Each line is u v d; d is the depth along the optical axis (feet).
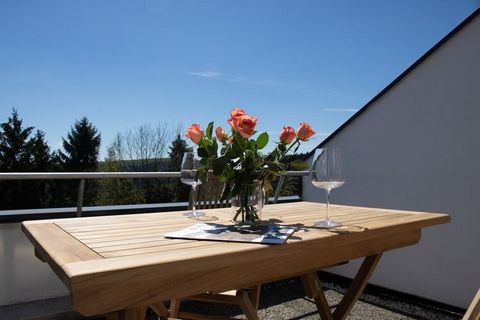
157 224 4.65
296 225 4.62
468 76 8.75
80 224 4.61
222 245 3.39
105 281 2.54
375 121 10.56
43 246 3.37
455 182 8.93
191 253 3.04
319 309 6.39
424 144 9.50
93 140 61.31
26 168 59.00
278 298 10.11
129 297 2.64
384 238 4.80
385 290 10.41
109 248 3.25
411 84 9.80
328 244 3.92
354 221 5.03
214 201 6.86
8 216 7.59
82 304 2.47
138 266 2.67
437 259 9.32
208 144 4.47
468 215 8.73
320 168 4.80
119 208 8.63
